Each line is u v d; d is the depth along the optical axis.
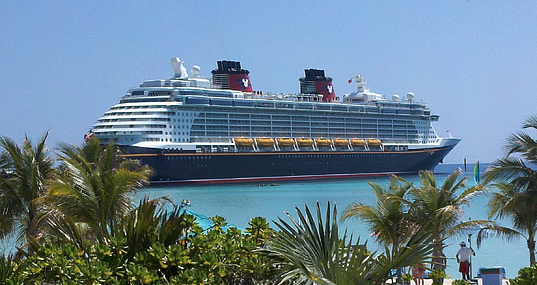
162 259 9.79
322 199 78.19
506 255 35.41
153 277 9.26
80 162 23.89
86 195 16.00
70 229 12.20
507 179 22.39
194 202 74.75
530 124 22.14
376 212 22.81
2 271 9.41
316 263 9.49
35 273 9.57
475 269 31.42
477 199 78.62
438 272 14.62
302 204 70.81
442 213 21.38
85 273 9.09
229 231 12.06
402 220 22.30
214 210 64.44
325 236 9.89
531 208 22.14
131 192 18.73
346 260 9.60
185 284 9.12
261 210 64.31
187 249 10.93
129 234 10.83
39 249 10.48
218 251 10.81
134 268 9.26
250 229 12.11
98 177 16.73
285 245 9.73
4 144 21.27
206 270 9.89
